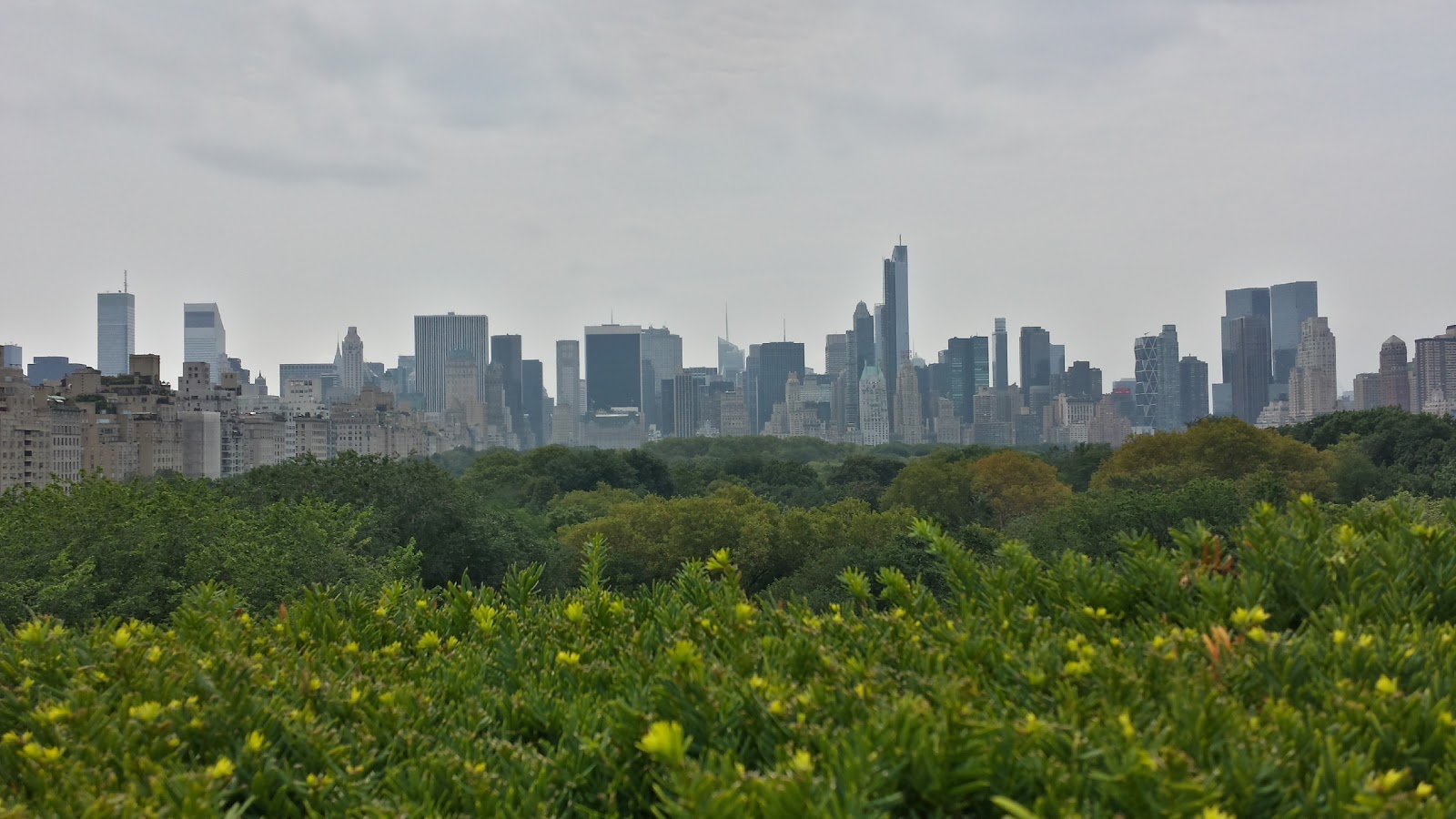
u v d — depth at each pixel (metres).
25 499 23.33
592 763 3.45
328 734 3.67
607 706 3.74
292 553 22.28
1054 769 2.93
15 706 4.02
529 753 3.54
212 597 6.41
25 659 4.54
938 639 4.51
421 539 36.22
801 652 4.26
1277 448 61.34
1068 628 4.67
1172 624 4.69
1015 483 67.56
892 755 3.06
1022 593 5.36
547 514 65.81
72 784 3.23
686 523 48.66
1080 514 37.66
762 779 2.89
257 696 3.97
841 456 192.88
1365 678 3.62
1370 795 2.63
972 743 3.04
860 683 3.73
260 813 3.37
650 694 3.79
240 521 24.20
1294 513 5.87
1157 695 3.70
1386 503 6.24
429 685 4.32
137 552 20.58
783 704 3.50
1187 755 2.96
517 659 4.69
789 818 2.71
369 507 31.45
